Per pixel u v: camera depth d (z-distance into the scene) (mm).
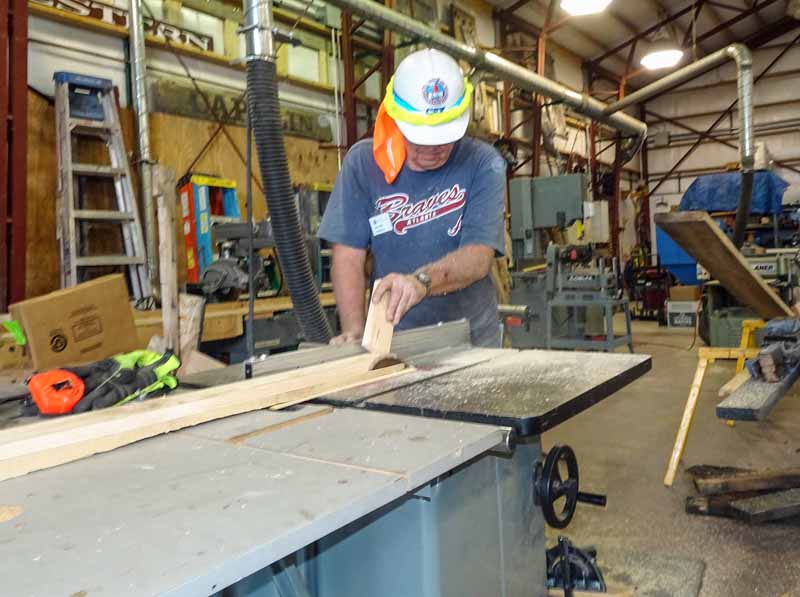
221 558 452
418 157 1487
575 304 4531
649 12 7441
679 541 1930
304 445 729
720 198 6531
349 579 790
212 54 3850
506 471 917
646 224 9867
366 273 1749
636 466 2580
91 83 3111
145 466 672
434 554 737
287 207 1903
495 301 1746
